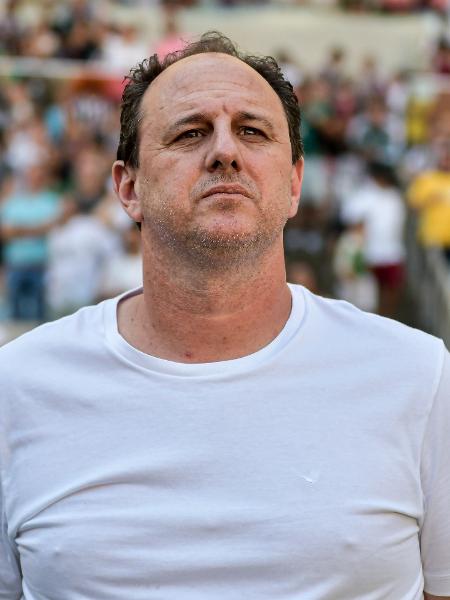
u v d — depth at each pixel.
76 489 2.95
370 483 2.88
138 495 2.92
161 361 3.06
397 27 28.47
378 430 2.95
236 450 2.93
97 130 16.19
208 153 3.03
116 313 3.31
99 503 2.93
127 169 3.38
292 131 3.43
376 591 2.86
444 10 28.98
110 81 16.50
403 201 16.70
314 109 17.55
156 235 3.09
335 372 3.05
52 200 13.55
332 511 2.84
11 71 16.41
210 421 2.97
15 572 3.19
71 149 15.45
